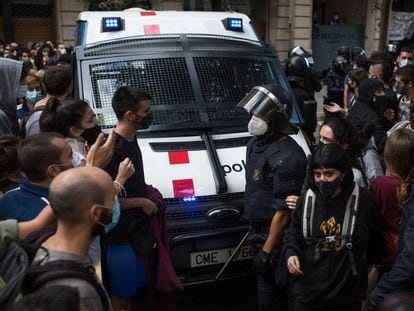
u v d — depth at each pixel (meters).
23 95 6.10
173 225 3.55
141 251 3.07
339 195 2.64
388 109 4.85
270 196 3.23
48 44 12.28
